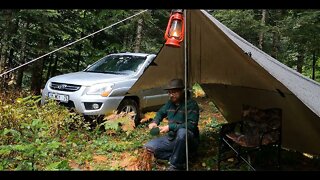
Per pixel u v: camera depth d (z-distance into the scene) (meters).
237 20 11.14
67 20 10.63
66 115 5.84
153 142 4.49
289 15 10.70
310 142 4.88
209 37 4.19
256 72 4.18
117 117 5.89
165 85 5.54
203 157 5.00
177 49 4.61
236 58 4.23
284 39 11.78
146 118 6.82
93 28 12.23
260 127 4.58
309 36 9.81
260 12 12.62
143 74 5.11
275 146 5.34
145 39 12.80
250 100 5.24
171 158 4.32
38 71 10.19
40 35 9.40
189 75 5.19
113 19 11.46
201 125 7.05
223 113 6.25
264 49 13.40
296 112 4.51
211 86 5.72
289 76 4.54
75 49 11.71
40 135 5.31
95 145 5.46
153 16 13.65
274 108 4.63
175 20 3.82
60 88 6.27
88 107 5.99
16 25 9.19
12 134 5.15
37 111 5.85
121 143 5.57
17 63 10.11
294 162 4.99
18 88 7.85
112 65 7.31
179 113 4.55
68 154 5.01
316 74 14.48
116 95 6.26
